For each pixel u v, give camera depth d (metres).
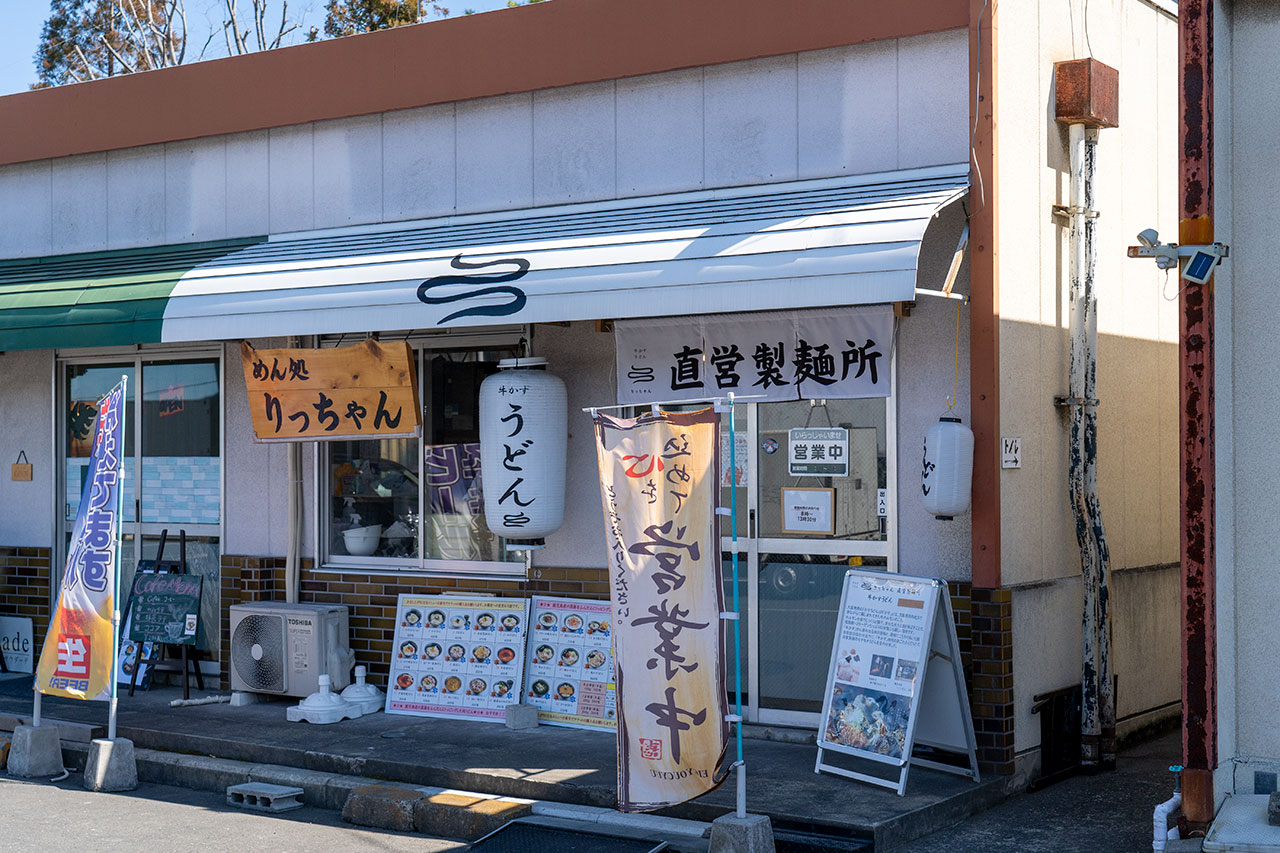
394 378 8.98
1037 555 7.86
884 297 6.75
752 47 8.30
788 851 6.30
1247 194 6.14
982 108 7.47
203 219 10.51
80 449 11.18
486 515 8.70
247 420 10.23
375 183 9.77
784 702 8.27
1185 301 5.86
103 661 8.04
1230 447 6.12
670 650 6.30
